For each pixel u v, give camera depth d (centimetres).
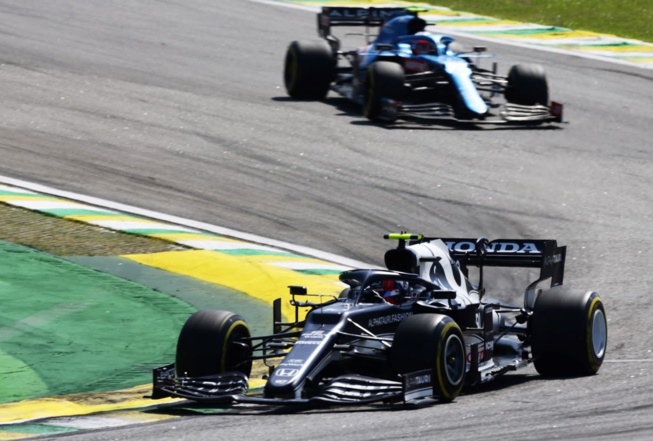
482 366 3331
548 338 3400
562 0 12400
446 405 2980
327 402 2848
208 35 10300
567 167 6806
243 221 5788
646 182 6550
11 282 4656
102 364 3788
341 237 5575
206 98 8181
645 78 9394
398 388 2947
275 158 6819
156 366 3781
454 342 3073
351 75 8269
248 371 3281
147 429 2798
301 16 11338
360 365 3219
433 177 6494
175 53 9575
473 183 6406
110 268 4938
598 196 6256
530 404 2952
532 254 3647
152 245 5288
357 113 7906
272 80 8925
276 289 4691
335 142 7138
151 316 4334
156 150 6950
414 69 7644
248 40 10225
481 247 3688
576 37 10850
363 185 6344
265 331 4225
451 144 7162
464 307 3409
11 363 3753
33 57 9056
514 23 11381
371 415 2853
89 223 5572
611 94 8850
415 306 3319
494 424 2688
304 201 6097
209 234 5531
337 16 8356
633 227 5709
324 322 3128
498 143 7244
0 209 5734
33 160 6681
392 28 7906
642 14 11838
